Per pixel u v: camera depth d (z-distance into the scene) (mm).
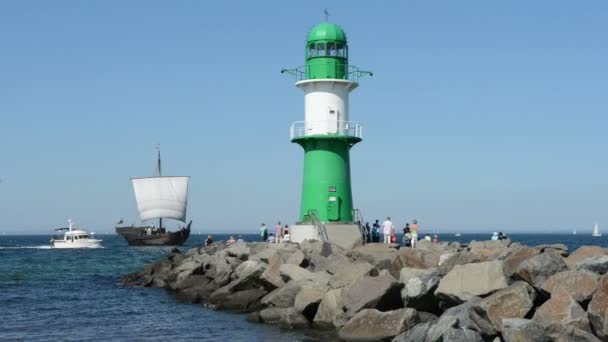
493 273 21859
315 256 33969
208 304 35188
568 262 23281
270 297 29219
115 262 79000
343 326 23938
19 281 52312
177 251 56250
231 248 43812
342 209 43188
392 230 40312
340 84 43188
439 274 23609
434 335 19594
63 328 29453
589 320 17891
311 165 43562
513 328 18016
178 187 131250
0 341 26391
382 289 24297
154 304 37188
